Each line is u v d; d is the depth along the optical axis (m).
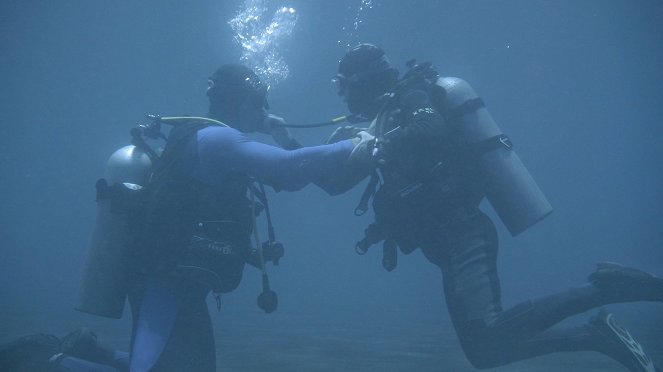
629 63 36.06
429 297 15.52
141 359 1.93
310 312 9.89
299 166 2.09
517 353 2.20
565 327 2.29
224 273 2.09
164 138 2.31
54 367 2.35
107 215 2.29
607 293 2.14
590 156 48.91
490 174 2.35
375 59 2.48
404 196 2.29
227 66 2.38
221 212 2.11
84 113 40.88
